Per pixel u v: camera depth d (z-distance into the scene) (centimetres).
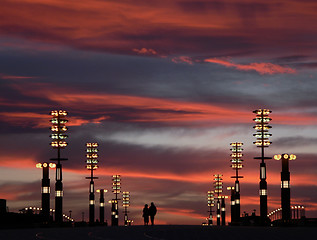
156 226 8081
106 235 5325
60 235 5453
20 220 9412
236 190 13188
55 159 10288
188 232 5844
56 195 10181
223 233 5641
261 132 10725
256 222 11181
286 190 9056
